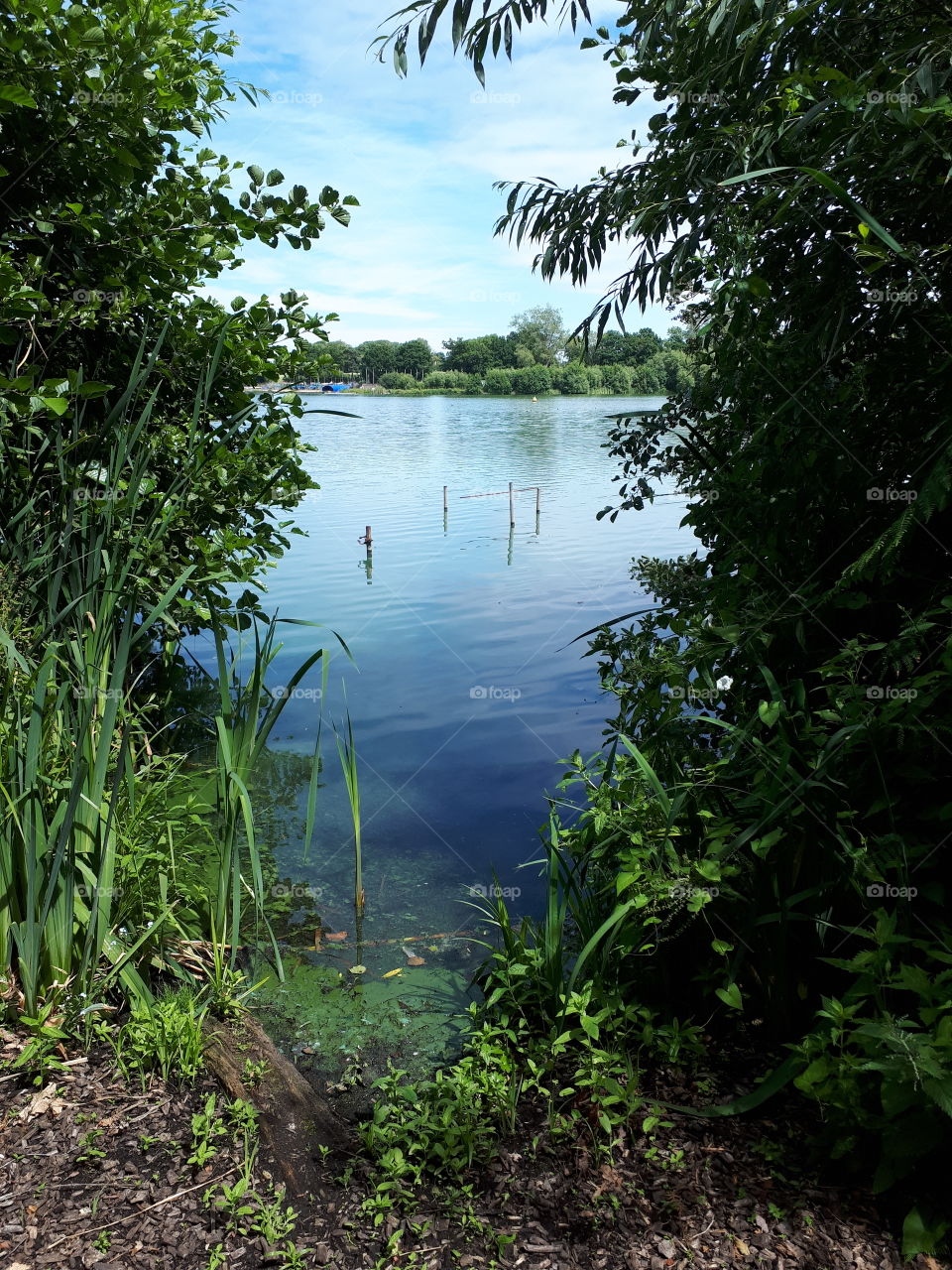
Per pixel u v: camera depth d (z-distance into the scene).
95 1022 2.40
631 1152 2.11
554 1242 1.87
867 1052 1.85
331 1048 2.66
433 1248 1.86
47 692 2.66
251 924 3.32
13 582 2.83
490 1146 2.15
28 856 2.28
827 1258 1.77
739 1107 2.17
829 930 2.35
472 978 3.04
